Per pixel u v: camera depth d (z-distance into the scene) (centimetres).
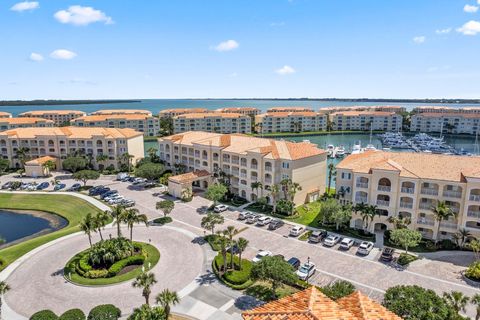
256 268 3988
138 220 5428
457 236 5481
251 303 4056
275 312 2422
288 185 7219
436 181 5662
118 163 11681
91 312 3488
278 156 7556
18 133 11869
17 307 3997
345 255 5309
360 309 2430
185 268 4884
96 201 8169
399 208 5959
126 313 3878
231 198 8294
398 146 18012
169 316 3781
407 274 4725
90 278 4606
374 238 5894
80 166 10856
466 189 5434
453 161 6016
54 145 11719
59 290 4356
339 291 3428
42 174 10656
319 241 5806
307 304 2416
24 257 5272
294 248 5559
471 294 4212
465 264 5003
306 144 8406
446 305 3094
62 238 5997
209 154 9075
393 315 2441
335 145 19075
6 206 8125
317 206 7706
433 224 5722
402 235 5119
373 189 6091
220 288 4378
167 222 6688
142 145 12669
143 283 3669
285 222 6725
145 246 5575
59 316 3719
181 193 8231
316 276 4669
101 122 18938
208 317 3791
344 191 6669
